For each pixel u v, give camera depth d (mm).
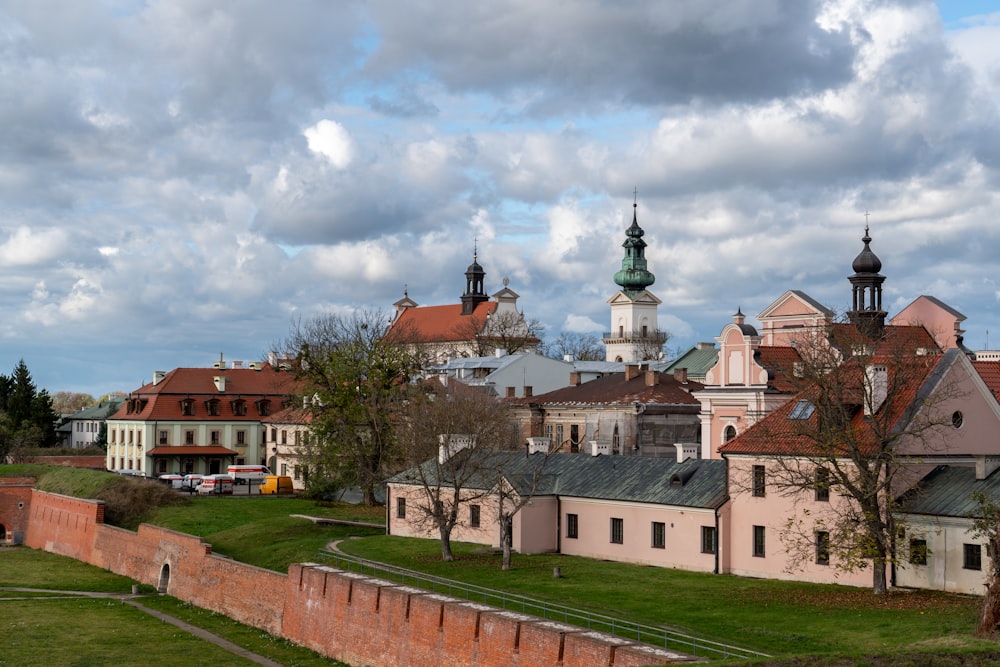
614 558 76000
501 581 68625
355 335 113125
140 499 111688
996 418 67625
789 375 69188
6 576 99875
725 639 51969
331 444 111125
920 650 45531
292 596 71875
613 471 79500
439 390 109375
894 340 81125
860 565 59188
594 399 114188
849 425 61438
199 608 83375
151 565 94625
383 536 90188
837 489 60938
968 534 58500
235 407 161000
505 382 141125
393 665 60594
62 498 115688
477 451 84938
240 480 137500
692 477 74125
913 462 60812
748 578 67688
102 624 77000
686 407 109438
